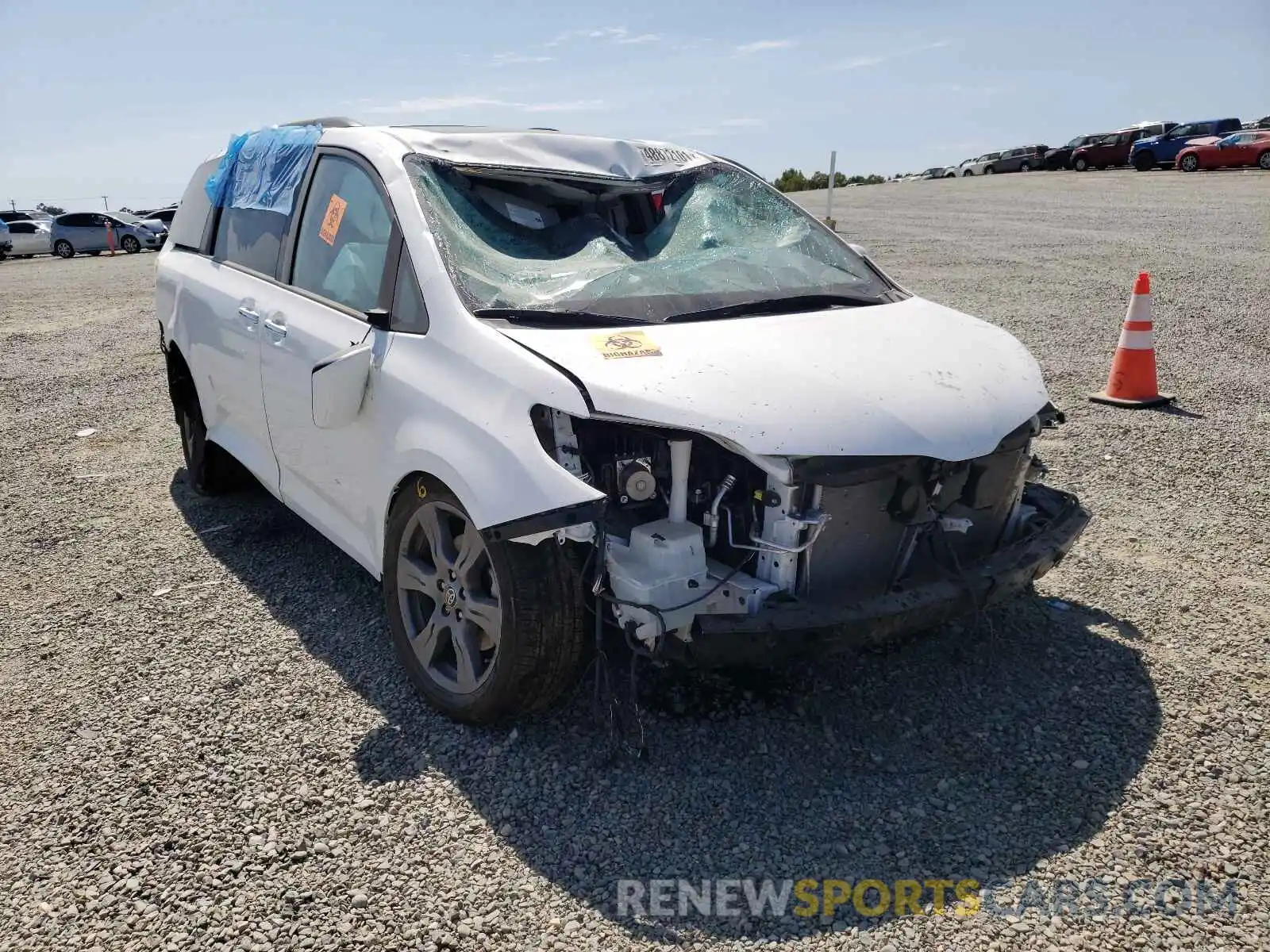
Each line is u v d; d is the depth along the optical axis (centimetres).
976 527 334
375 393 342
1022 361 353
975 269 1331
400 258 349
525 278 344
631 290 342
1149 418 654
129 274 2056
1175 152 3381
